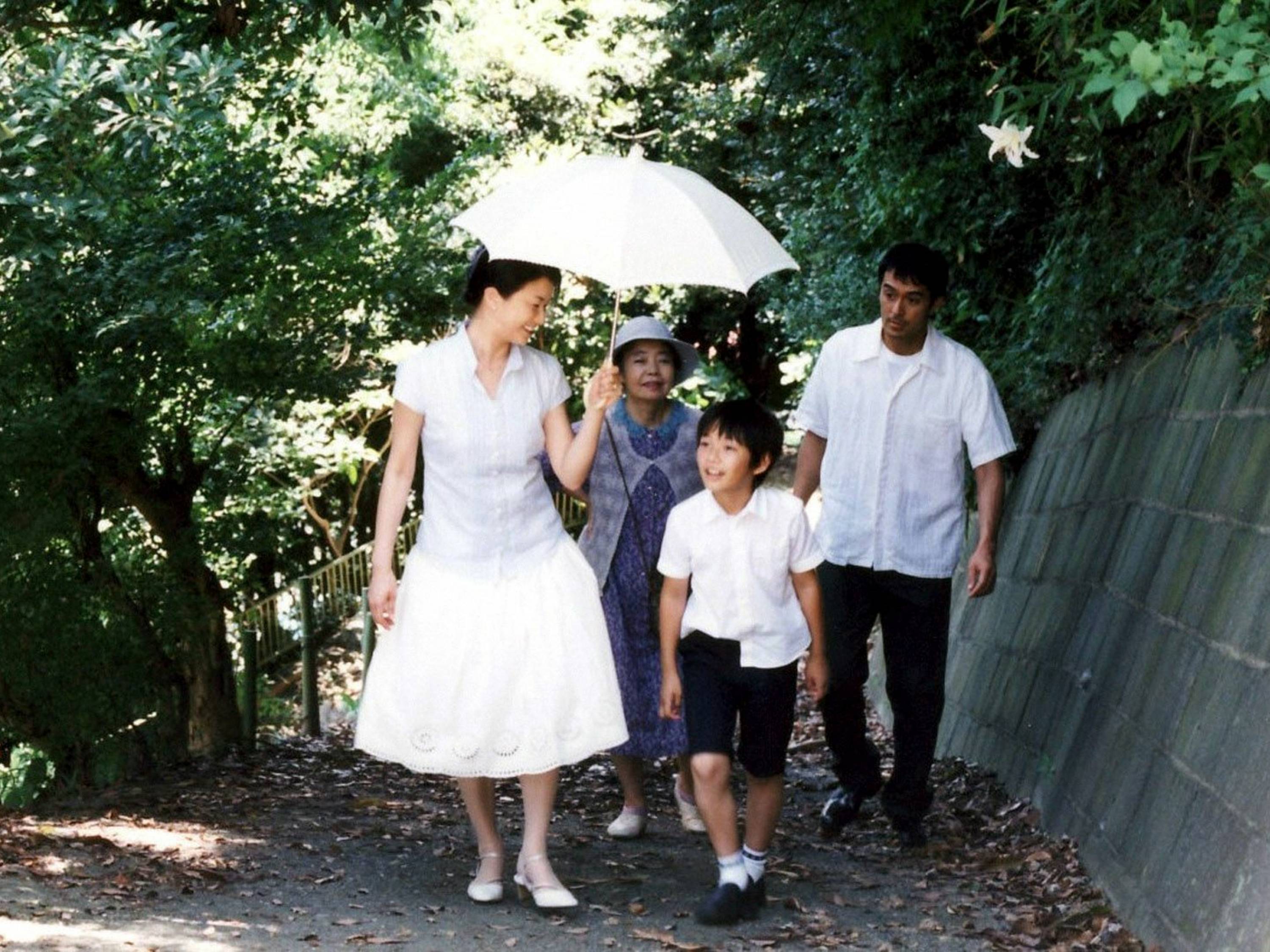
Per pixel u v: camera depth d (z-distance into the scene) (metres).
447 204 14.52
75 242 7.85
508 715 4.92
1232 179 6.29
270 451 17.12
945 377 6.21
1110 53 4.12
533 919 4.94
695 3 12.02
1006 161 9.76
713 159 23.02
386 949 4.49
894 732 6.45
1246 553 5.05
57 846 5.91
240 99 9.87
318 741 11.52
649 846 6.34
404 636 4.95
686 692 5.18
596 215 4.77
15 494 9.09
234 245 9.44
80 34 7.59
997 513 6.25
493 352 4.95
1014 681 8.21
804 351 19.62
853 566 6.30
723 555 5.10
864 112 11.09
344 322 10.56
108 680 9.52
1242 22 3.90
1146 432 7.15
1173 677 5.38
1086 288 8.02
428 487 5.02
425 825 6.95
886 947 4.71
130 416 9.56
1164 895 4.68
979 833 6.68
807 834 6.75
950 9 9.63
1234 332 5.84
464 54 21.38
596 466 6.37
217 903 5.07
